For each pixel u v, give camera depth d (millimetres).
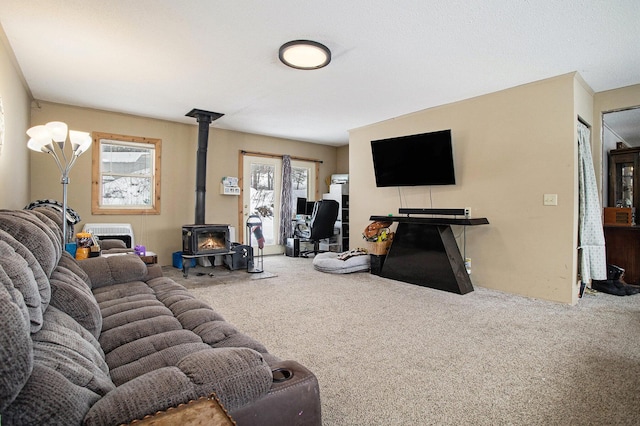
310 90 4086
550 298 3582
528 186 3756
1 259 901
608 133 5047
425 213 4469
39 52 3107
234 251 5215
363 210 5762
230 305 3367
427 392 1832
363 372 2045
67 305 1390
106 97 4410
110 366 1267
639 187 4793
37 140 2619
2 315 602
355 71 3490
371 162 5656
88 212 4918
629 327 2791
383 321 2920
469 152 4277
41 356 795
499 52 3035
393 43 2889
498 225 4004
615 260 4320
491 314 3119
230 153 6332
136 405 757
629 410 1673
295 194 7430
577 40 2799
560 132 3531
